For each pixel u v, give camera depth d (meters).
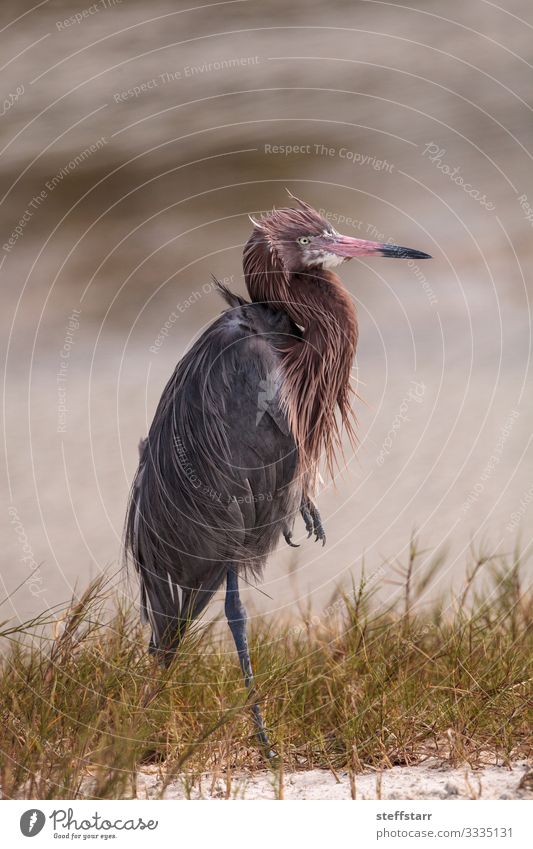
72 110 26.92
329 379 8.57
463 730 7.11
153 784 6.98
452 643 8.34
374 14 31.67
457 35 30.89
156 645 8.34
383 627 8.98
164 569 8.57
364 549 14.07
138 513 8.68
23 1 29.20
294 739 7.52
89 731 6.91
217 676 8.28
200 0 30.22
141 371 21.05
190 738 7.31
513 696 7.32
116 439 18.53
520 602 9.55
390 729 7.23
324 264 8.43
